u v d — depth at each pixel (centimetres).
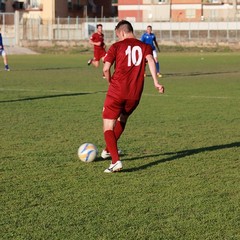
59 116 3391
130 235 1374
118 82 2009
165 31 16325
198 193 1728
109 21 16650
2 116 3378
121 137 2702
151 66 2012
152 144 2525
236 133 2819
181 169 2048
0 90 4922
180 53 14512
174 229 1415
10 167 2069
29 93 4691
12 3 19150
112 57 2006
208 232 1397
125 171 2020
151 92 4856
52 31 16600
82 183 1850
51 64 9681
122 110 2050
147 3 19075
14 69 8131
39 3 19175
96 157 2189
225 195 1709
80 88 5178
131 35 2056
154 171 2019
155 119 3288
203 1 18812
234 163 2145
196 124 3105
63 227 1430
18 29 16112
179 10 18938
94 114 3484
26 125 3052
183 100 4266
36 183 1850
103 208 1581
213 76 6800
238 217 1506
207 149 2417
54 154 2302
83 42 15825
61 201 1648
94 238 1355
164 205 1606
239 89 5122
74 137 2700
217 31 16025
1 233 1389
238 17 16662
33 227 1430
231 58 11650
